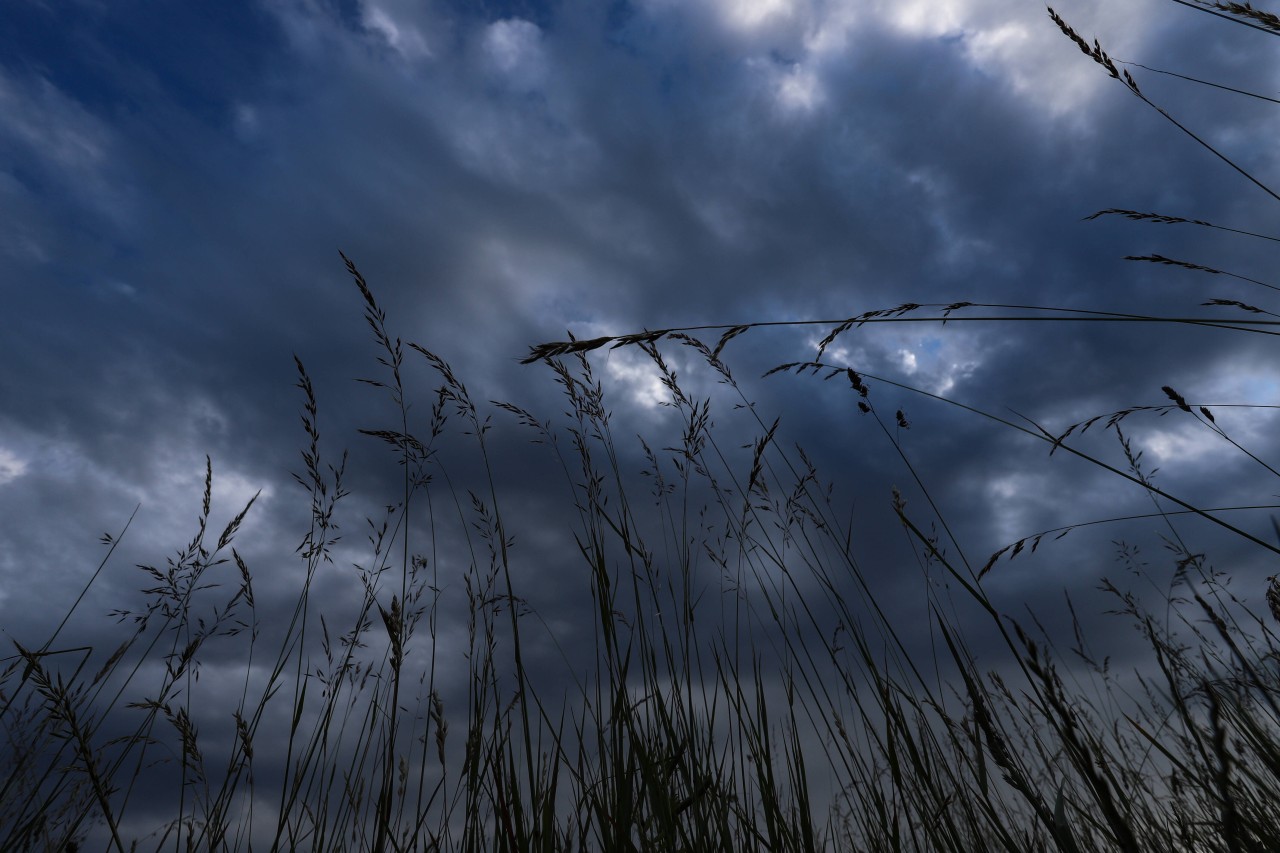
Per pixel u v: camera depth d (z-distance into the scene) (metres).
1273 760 0.30
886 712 0.37
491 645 0.44
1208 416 0.45
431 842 0.39
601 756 0.39
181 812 0.43
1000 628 0.21
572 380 0.52
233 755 0.44
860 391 0.46
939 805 0.35
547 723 0.41
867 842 0.41
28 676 0.39
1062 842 0.19
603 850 0.35
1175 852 0.34
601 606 0.41
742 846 0.38
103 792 0.41
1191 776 0.29
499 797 0.35
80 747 0.39
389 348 0.56
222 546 0.53
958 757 0.35
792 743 0.40
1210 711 0.16
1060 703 0.19
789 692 0.45
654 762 0.38
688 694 0.40
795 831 0.38
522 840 0.34
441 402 0.53
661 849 0.35
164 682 0.45
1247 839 0.29
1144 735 0.35
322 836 0.42
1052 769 0.32
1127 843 0.17
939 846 0.35
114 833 0.38
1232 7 0.43
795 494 0.50
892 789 0.36
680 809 0.36
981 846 0.33
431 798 0.42
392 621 0.44
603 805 0.36
